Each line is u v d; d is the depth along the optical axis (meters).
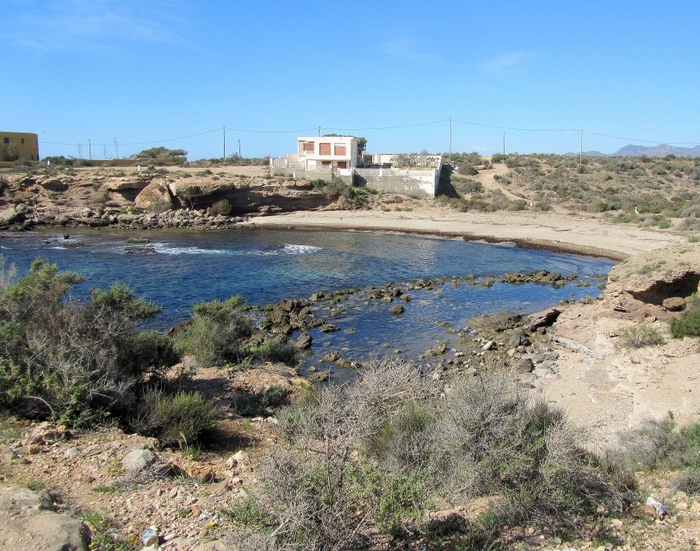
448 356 19.83
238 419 10.52
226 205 63.94
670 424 9.71
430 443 6.78
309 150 79.69
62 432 7.93
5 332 9.23
